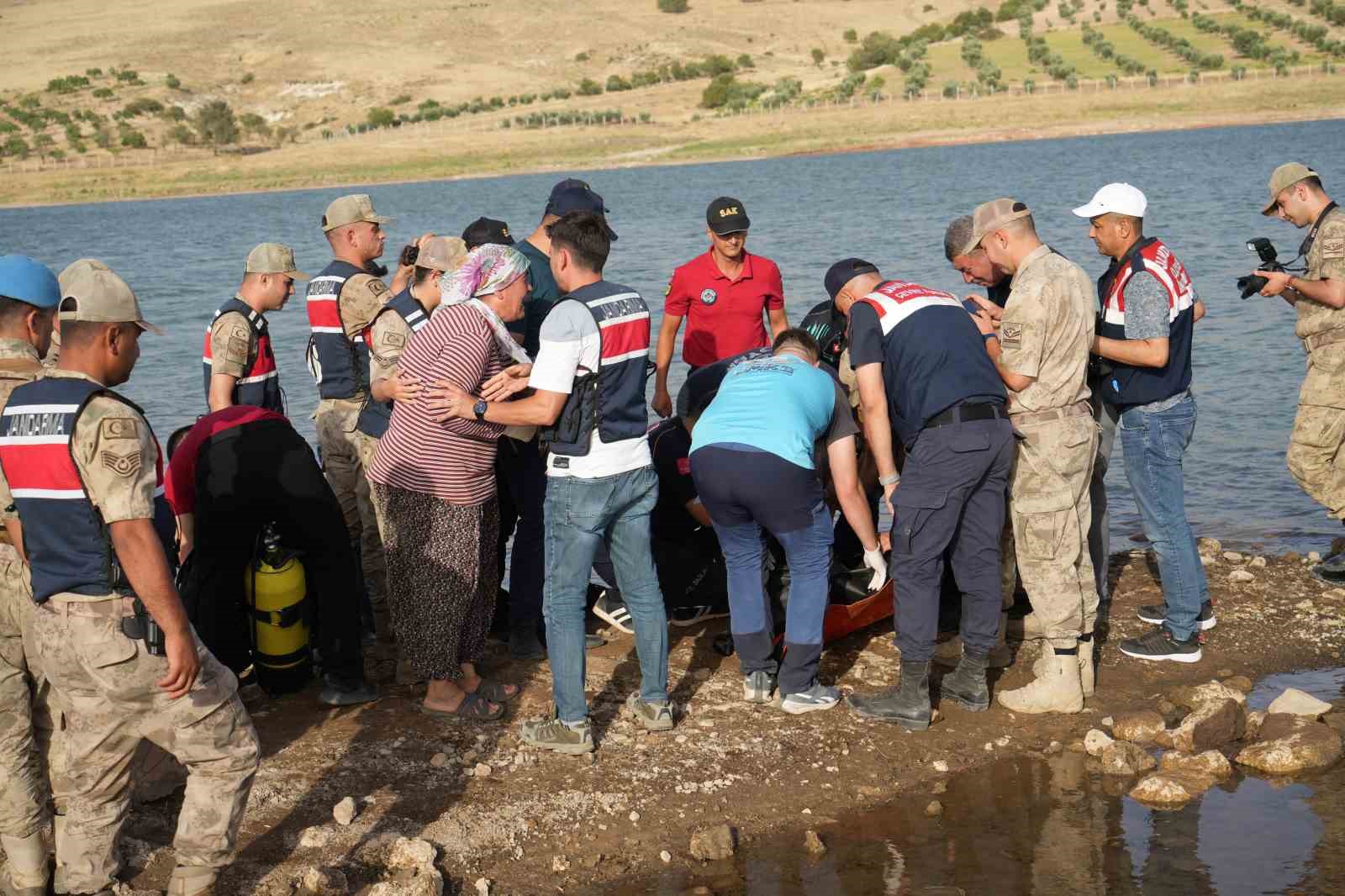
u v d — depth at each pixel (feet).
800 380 17.80
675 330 24.52
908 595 18.04
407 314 18.93
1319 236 21.95
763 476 17.33
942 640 21.15
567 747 17.16
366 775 16.62
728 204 23.09
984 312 19.49
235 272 104.58
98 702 12.73
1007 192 144.56
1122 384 19.98
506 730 18.04
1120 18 536.83
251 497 17.81
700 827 15.61
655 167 316.19
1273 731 17.58
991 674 20.29
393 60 646.74
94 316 12.44
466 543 17.78
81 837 13.41
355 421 20.59
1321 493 22.97
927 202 135.03
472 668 18.97
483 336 17.17
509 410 16.83
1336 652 20.74
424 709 18.52
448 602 17.87
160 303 82.74
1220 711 17.66
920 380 17.60
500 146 390.83
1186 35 470.80
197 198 311.68
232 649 18.57
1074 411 18.16
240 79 629.51
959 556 18.56
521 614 20.58
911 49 499.51
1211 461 33.83
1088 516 18.71
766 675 19.06
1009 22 574.97
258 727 18.10
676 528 21.16
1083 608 18.75
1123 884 14.11
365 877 14.35
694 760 17.19
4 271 13.17
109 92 581.12
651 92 533.96
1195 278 63.10
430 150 395.75
